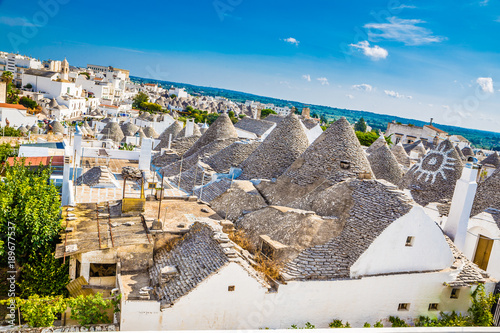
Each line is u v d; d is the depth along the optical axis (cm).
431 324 1296
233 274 1181
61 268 1421
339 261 1322
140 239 1472
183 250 1433
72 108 9200
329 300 1277
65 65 10338
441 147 2256
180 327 1170
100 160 3122
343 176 1781
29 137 4397
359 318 1330
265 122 4284
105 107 9662
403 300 1372
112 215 1706
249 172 2311
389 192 1452
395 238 1321
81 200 1933
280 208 1619
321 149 1947
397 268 1356
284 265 1297
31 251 1480
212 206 1988
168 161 3262
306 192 1828
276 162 2253
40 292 1402
